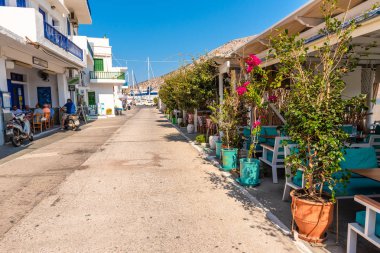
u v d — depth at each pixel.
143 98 90.19
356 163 4.13
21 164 7.39
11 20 10.45
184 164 7.32
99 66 31.28
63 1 20.02
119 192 5.12
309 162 3.37
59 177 6.12
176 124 19.11
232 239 3.40
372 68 9.11
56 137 12.68
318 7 4.95
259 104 4.96
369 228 2.63
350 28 3.30
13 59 12.09
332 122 3.08
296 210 3.34
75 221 3.92
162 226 3.75
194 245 3.27
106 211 4.26
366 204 2.62
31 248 3.23
